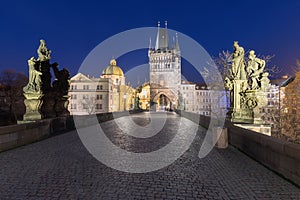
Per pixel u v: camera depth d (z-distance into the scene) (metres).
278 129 34.44
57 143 12.10
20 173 7.00
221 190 5.89
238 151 10.40
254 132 9.20
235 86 14.05
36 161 8.38
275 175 7.00
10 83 53.59
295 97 35.47
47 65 15.32
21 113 49.53
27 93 13.55
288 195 5.59
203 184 6.29
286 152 6.62
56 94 16.72
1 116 47.44
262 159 8.16
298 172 6.12
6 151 10.05
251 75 13.35
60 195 5.49
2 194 5.52
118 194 5.59
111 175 6.93
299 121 33.69
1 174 6.90
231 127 11.88
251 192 5.77
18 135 11.09
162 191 5.80
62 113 17.64
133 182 6.38
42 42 15.11
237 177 6.85
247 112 13.33
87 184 6.18
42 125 13.44
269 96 45.69
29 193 5.59
